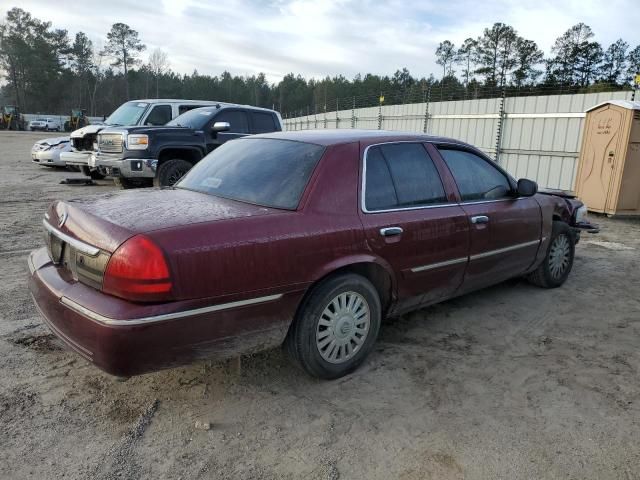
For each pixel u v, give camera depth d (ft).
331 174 10.77
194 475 7.98
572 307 16.01
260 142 12.85
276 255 9.37
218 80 339.16
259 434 9.07
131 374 8.32
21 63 250.98
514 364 12.01
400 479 8.05
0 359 11.25
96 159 30.68
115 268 8.21
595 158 33.47
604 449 8.91
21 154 71.36
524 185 14.71
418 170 12.62
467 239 13.23
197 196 11.13
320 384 10.81
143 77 275.39
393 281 11.63
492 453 8.73
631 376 11.56
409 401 10.28
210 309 8.68
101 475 7.90
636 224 31.55
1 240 21.50
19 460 8.15
